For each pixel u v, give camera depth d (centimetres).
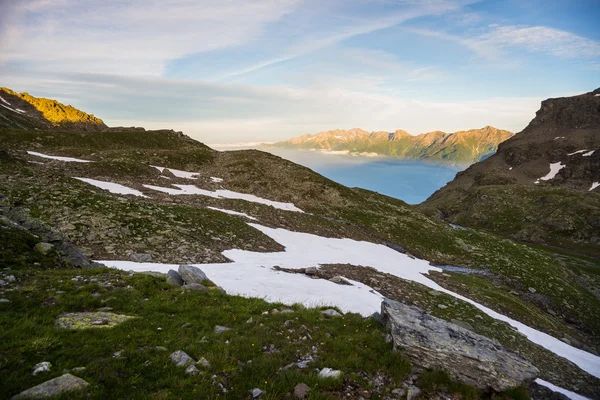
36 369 838
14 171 3759
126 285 1591
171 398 841
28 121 17575
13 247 1717
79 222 2933
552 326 4041
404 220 8650
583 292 6206
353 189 11356
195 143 13700
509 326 3262
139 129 16100
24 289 1333
